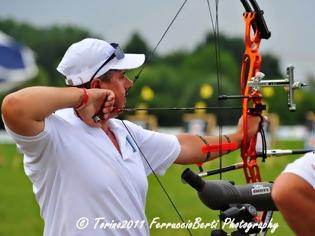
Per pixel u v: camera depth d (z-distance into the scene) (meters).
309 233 8.23
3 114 9.45
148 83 62.38
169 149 11.10
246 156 11.20
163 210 25.69
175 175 35.09
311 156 8.30
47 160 9.78
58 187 9.89
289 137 52.78
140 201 10.23
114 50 10.23
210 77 60.56
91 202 9.83
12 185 34.44
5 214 26.83
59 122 9.88
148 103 61.22
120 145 10.27
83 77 10.23
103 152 9.97
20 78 54.47
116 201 9.92
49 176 9.87
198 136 11.38
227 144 11.26
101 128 10.19
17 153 46.47
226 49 67.31
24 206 28.55
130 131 10.81
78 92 9.74
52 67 74.00
